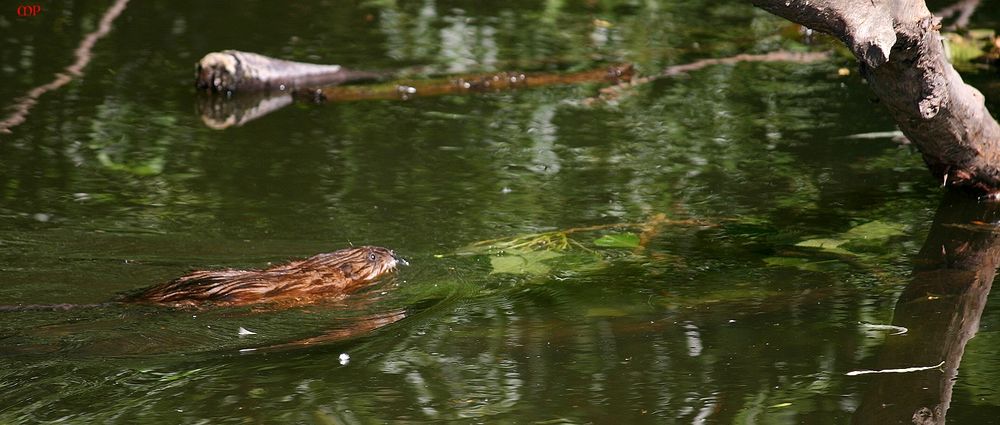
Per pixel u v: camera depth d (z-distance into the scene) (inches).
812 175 405.7
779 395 243.8
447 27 636.1
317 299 307.9
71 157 422.9
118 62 558.9
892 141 442.3
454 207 374.0
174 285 303.0
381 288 315.9
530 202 379.9
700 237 351.3
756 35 617.0
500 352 270.8
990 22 612.4
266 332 282.8
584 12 671.1
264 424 231.3
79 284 309.7
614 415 235.8
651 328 285.0
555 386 251.0
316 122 475.5
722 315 292.8
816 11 267.6
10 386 246.4
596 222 361.7
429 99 511.8
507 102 504.7
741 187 394.0
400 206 374.9
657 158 426.3
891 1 273.7
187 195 383.9
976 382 248.5
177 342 274.4
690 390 247.4
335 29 628.1
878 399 240.2
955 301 297.9
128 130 458.6
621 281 318.0
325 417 235.0
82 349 267.3
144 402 240.5
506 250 338.6
